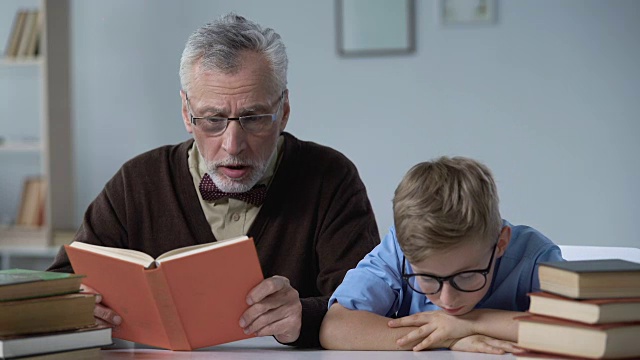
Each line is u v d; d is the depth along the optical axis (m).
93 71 5.05
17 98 5.23
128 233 2.42
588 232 4.61
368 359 1.74
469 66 4.65
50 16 4.84
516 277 1.94
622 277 1.49
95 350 1.68
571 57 4.57
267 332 1.86
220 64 2.07
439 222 1.66
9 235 4.88
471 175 1.71
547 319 1.51
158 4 4.98
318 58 4.79
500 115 4.64
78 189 5.09
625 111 4.55
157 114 5.01
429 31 4.67
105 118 5.06
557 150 4.61
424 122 4.70
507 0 4.60
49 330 1.64
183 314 1.77
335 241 2.32
